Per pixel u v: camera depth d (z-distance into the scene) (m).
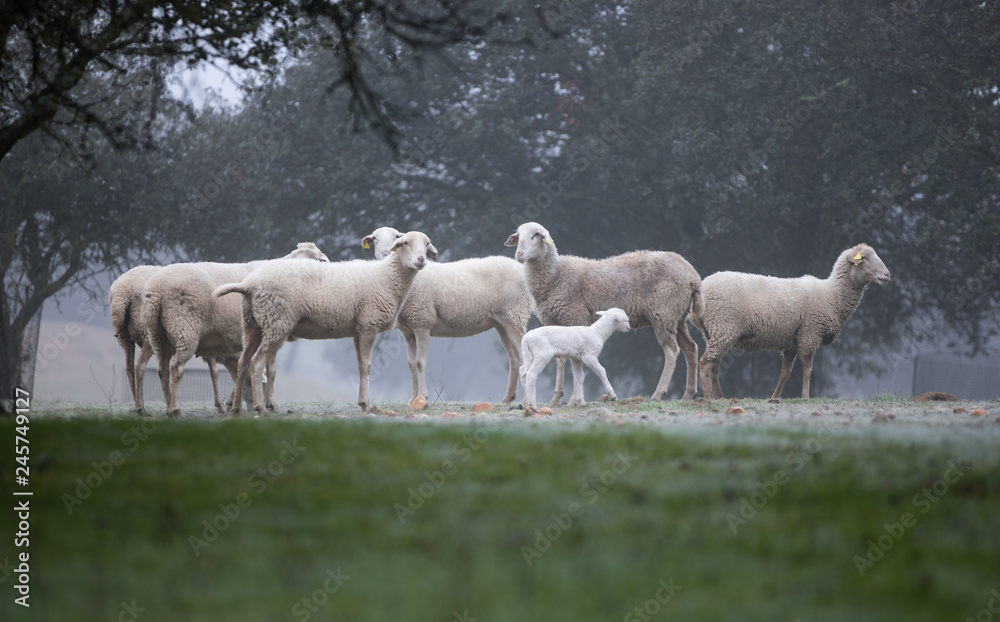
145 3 11.74
